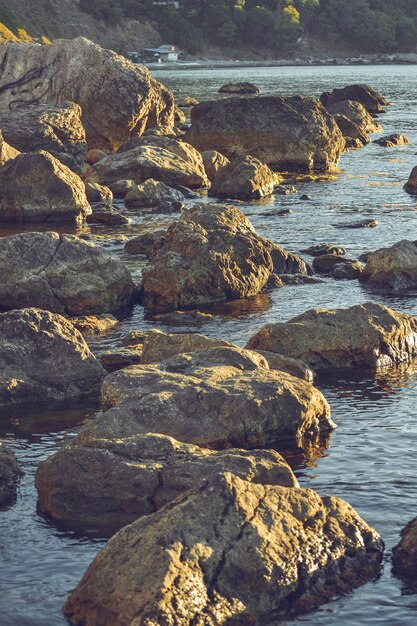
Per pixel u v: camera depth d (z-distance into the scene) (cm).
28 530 2008
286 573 1706
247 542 1698
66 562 1877
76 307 3738
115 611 1597
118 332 3484
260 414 2417
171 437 2175
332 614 1683
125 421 2366
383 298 3847
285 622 1653
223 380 2528
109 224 5459
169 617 1568
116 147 8012
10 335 2900
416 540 1856
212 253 3891
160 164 6519
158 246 4169
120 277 3831
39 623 1664
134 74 7888
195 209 4294
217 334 3422
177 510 1709
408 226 5231
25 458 2377
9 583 1803
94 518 2038
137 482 2022
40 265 3750
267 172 6359
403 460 2333
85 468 2070
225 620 1620
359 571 1792
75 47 8000
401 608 1703
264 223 5338
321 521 1812
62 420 2653
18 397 2795
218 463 2028
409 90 16500
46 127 6844
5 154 6053
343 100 10856
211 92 15938
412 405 2714
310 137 7456
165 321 3619
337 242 4856
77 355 2909
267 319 3606
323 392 2827
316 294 3944
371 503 2097
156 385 2488
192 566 1636
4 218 5600
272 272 4106
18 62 8162
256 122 7544
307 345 3041
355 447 2420
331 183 6838
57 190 5553
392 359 3089
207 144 7681
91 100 7850
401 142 9081
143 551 1652
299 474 2266
